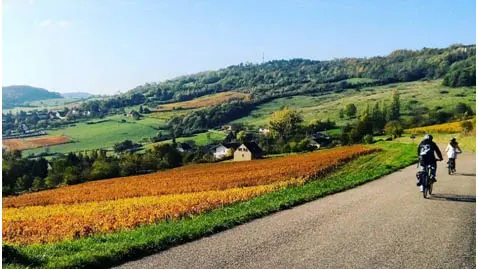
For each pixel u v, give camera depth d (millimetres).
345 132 113000
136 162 95062
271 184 31422
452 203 14828
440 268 8148
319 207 14547
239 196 22484
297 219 12609
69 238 16719
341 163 46688
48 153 129250
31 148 136625
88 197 44125
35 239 17688
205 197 23250
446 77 170750
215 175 52031
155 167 96125
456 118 118125
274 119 135500
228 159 105688
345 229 11164
